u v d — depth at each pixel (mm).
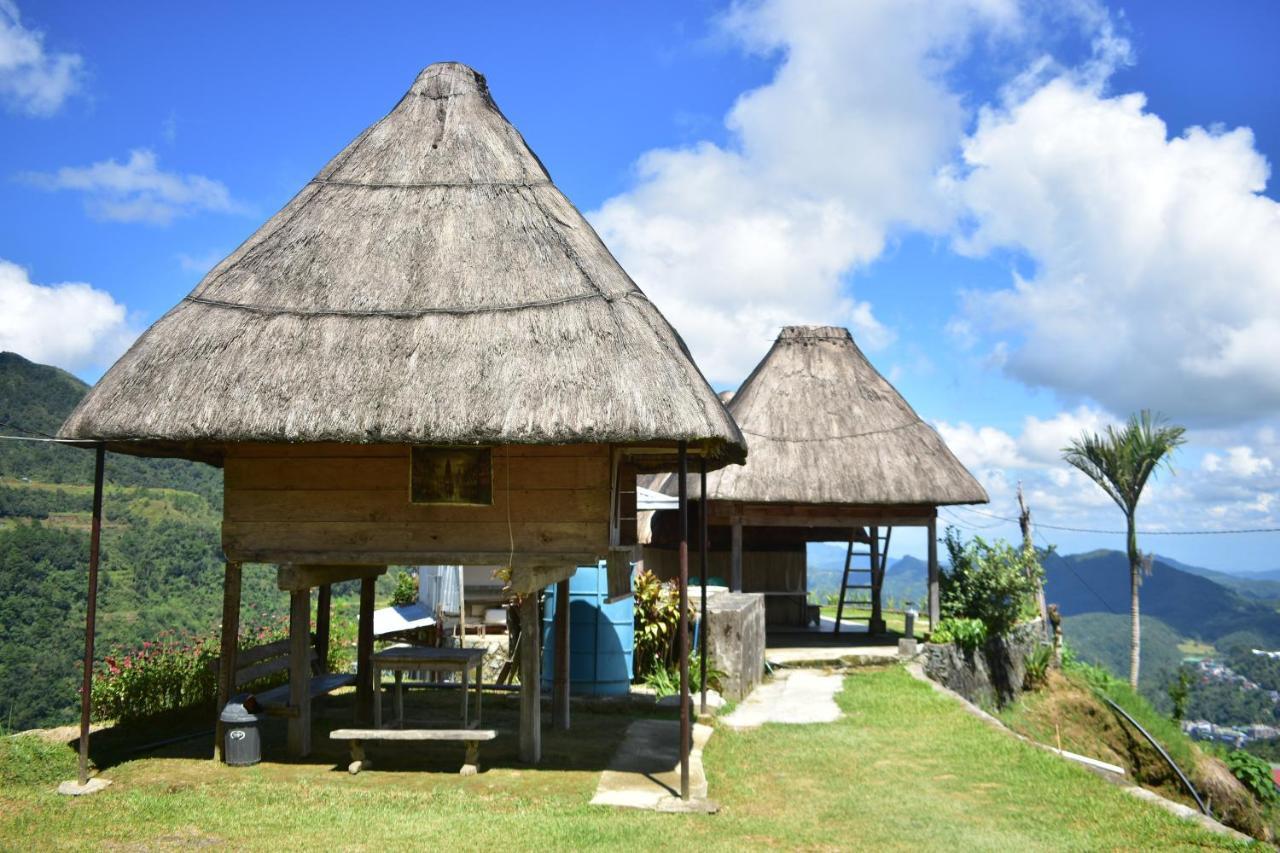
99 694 12070
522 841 8094
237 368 9703
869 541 23656
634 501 12562
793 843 8461
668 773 10461
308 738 10906
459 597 20344
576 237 11094
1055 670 25250
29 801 8992
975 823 9188
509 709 13836
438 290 10406
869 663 19109
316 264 10742
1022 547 24734
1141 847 8477
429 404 9367
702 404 9422
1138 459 26484
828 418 21156
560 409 9234
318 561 10312
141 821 8445
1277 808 21812
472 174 11625
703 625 13969
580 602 14633
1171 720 24375
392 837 8133
